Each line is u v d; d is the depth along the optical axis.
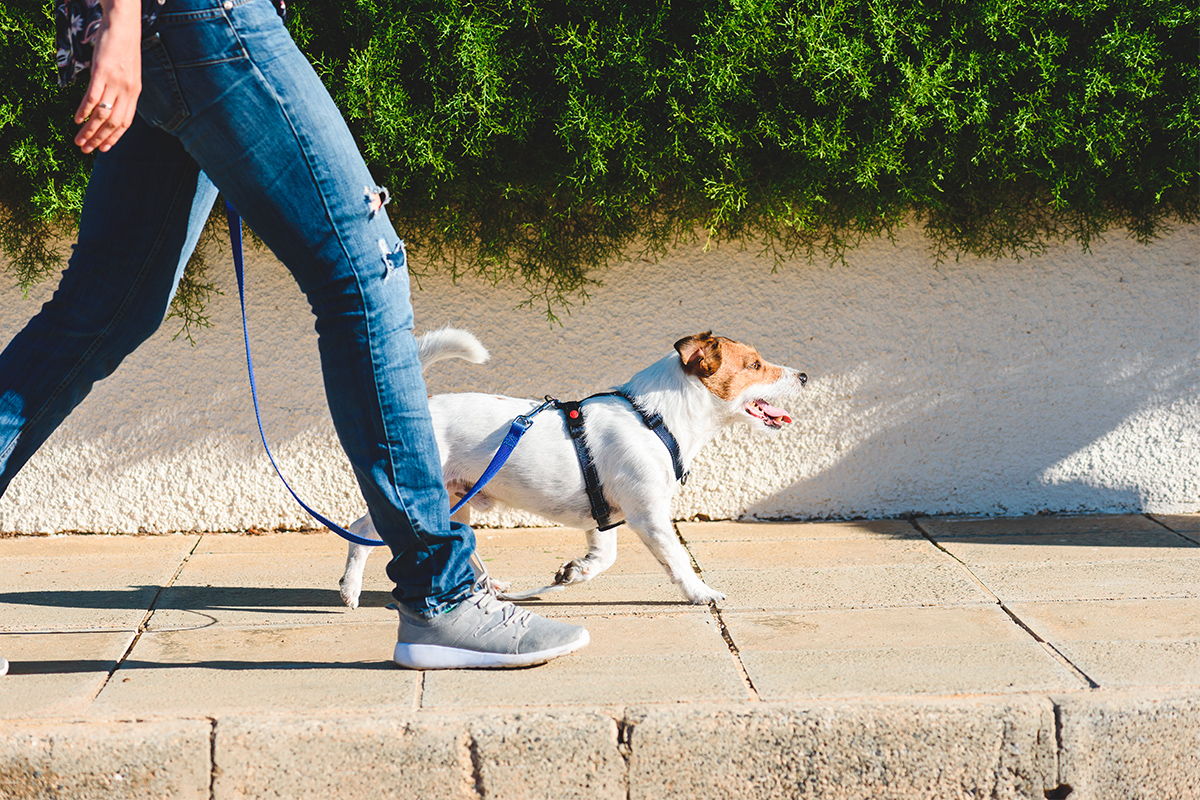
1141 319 4.14
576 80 3.55
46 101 3.53
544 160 3.75
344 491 4.12
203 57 2.06
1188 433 4.22
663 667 2.53
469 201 3.83
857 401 4.17
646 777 2.19
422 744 2.16
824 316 4.11
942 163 3.77
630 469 3.11
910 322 4.13
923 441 4.21
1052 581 3.35
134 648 2.74
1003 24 3.62
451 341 3.09
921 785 2.22
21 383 2.33
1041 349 4.16
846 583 3.36
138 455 4.05
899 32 3.60
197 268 3.96
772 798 2.21
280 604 3.20
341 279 2.24
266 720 2.18
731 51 3.52
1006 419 4.20
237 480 4.09
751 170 3.74
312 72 2.21
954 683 2.38
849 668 2.50
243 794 2.14
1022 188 4.01
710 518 4.25
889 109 3.58
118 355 2.49
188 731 2.14
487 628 2.49
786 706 2.24
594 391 4.10
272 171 2.15
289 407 4.06
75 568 3.62
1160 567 3.50
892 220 3.94
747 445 4.20
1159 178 3.82
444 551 2.44
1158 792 2.29
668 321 4.08
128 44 2.00
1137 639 2.73
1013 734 2.23
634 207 3.94
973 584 3.32
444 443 3.15
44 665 2.59
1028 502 4.25
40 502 4.04
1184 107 3.64
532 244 3.96
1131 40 3.59
